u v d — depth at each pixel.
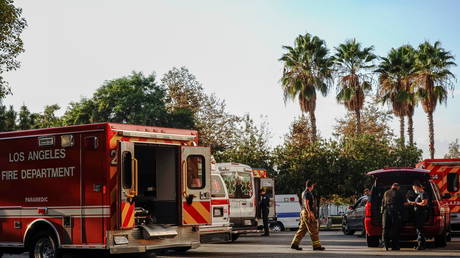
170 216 15.71
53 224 14.77
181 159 15.63
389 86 54.09
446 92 52.88
